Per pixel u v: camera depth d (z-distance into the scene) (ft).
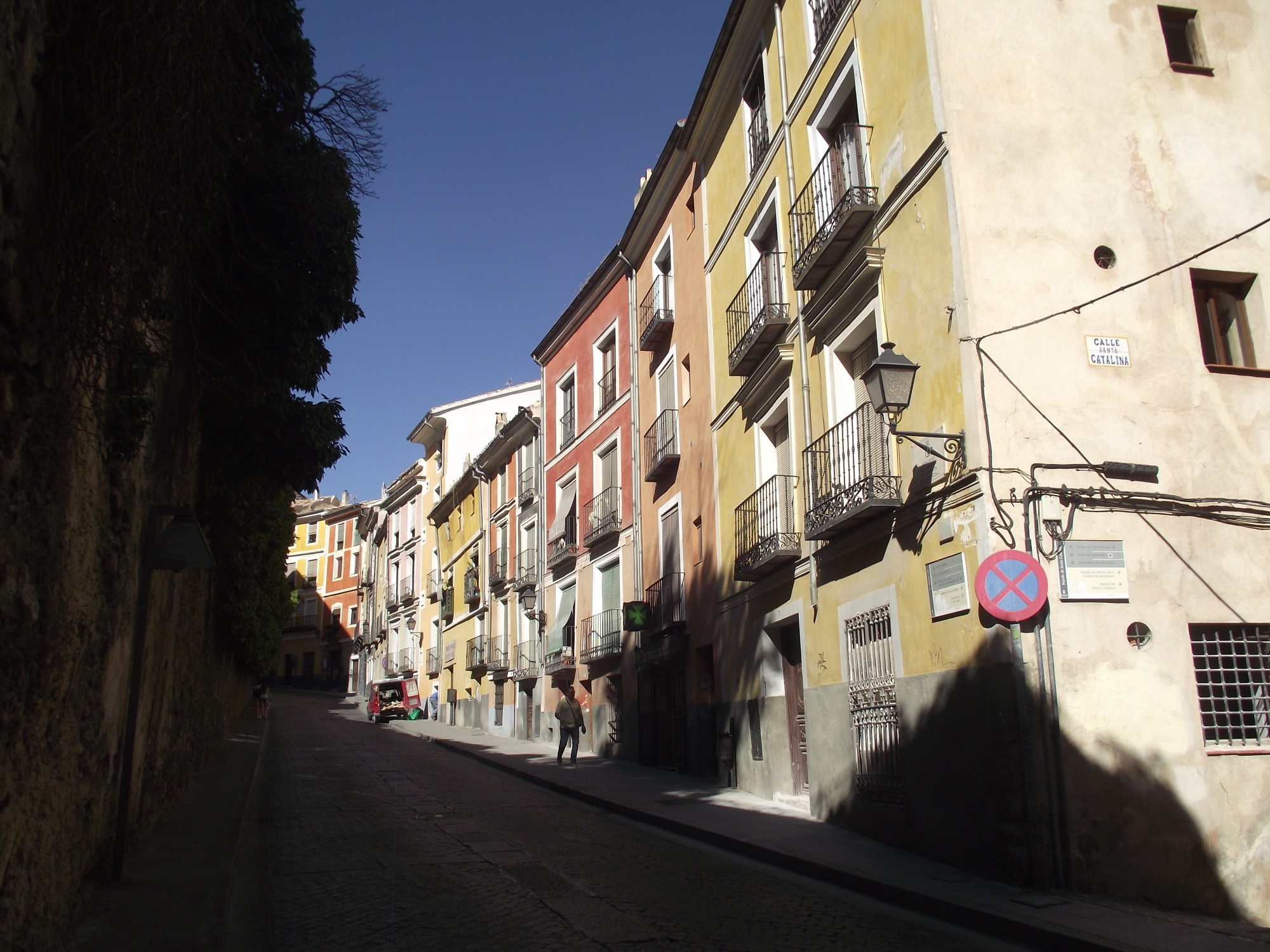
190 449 36.09
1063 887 26.11
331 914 24.32
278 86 29.07
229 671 72.69
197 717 48.39
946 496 31.04
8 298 14.65
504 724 105.81
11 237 14.70
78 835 21.33
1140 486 29.78
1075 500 29.19
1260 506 30.30
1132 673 28.09
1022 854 26.68
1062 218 31.68
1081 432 29.94
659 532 67.46
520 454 105.29
